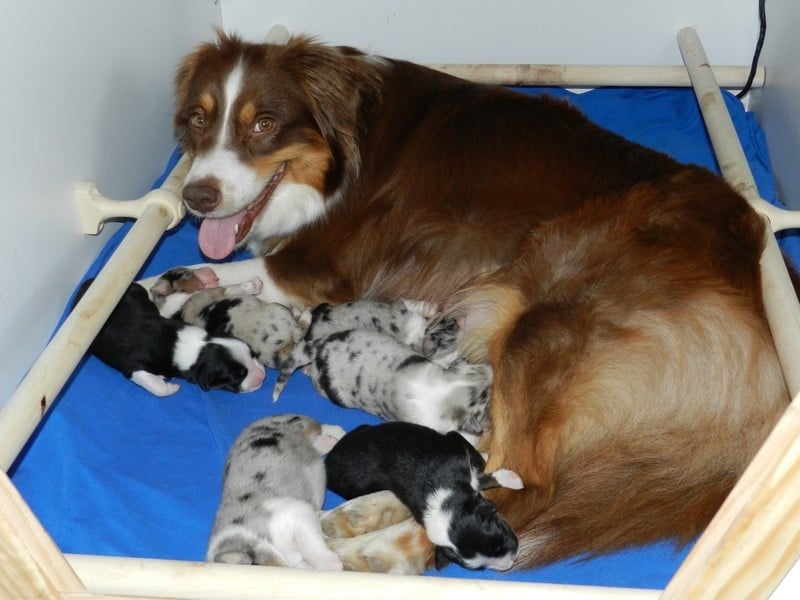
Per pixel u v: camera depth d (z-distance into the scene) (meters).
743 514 0.98
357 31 1.83
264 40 1.82
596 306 1.27
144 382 1.37
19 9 1.28
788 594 1.04
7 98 1.27
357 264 1.47
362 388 1.35
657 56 1.83
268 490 1.21
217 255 1.45
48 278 1.38
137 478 1.30
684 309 1.25
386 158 1.46
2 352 1.30
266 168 1.42
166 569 1.07
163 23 1.62
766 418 1.22
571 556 1.23
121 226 1.54
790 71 1.68
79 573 1.07
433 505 1.20
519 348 1.28
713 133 1.55
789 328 1.20
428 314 1.43
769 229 1.31
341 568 1.19
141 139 1.59
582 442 1.26
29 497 1.27
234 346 1.38
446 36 1.83
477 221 1.41
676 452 1.24
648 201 1.31
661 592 1.04
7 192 1.29
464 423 1.33
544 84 1.78
